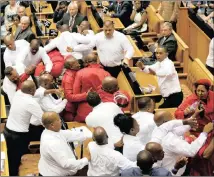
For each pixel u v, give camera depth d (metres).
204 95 14.48
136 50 19.56
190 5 22.89
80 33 18.94
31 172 14.70
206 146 13.37
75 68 15.98
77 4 22.00
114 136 13.75
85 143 14.48
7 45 17.56
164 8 22.61
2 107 16.02
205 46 20.56
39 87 15.39
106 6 23.48
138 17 22.02
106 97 15.09
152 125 13.57
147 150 12.30
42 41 20.91
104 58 17.94
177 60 19.23
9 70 15.78
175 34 20.27
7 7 22.44
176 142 12.98
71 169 12.86
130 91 16.53
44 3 24.22
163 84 16.62
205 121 14.50
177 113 14.88
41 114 14.45
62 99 15.65
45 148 12.84
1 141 14.47
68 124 15.91
